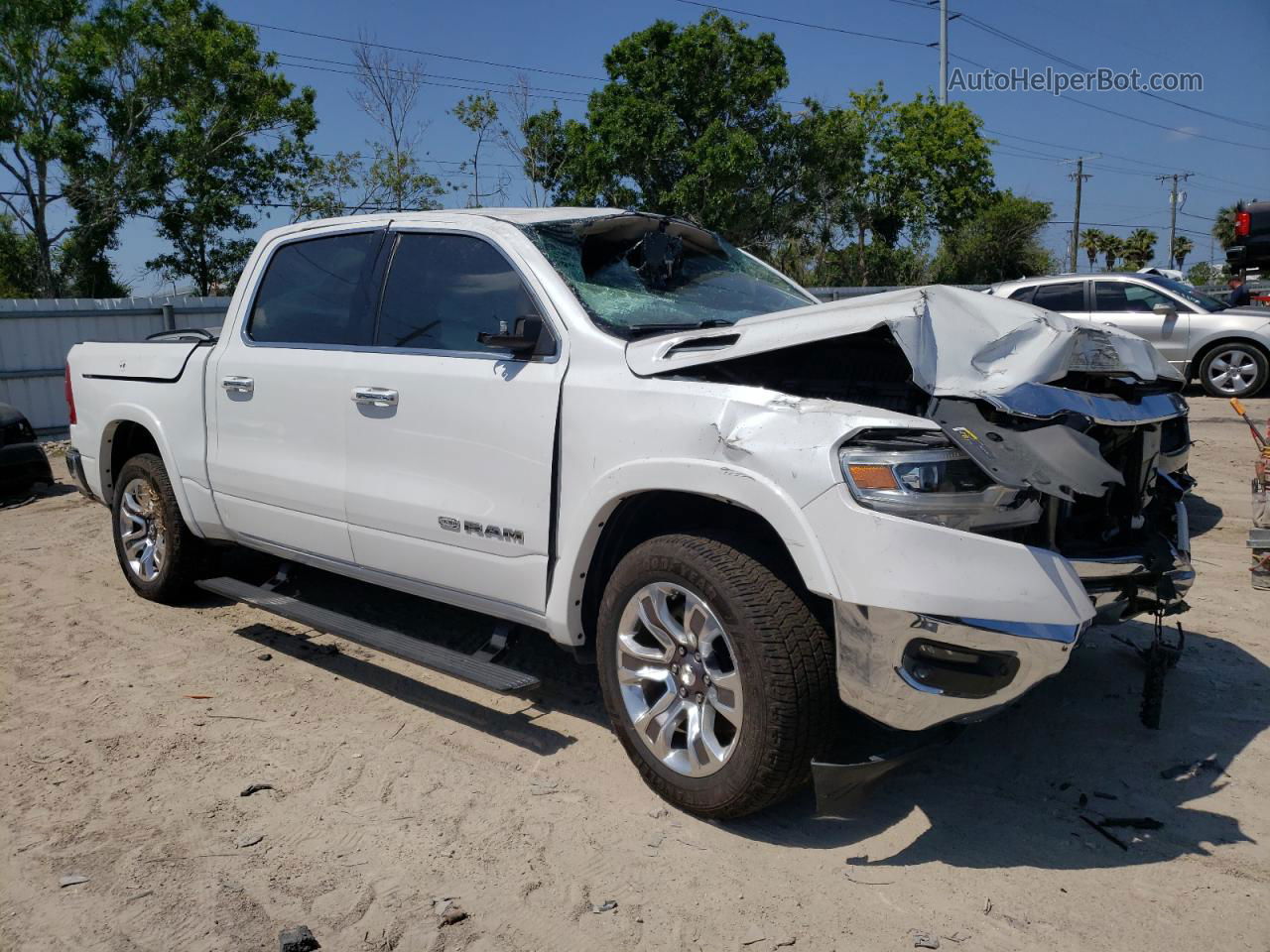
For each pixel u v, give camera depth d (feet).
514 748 12.44
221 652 15.92
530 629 16.57
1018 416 9.43
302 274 15.08
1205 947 8.47
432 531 12.76
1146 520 11.42
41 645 16.39
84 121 81.87
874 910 9.10
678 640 10.54
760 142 94.99
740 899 9.30
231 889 9.63
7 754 12.55
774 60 95.40
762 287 14.60
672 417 10.49
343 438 13.76
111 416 17.97
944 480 9.24
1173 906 9.02
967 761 11.84
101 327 42.09
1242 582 17.74
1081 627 9.39
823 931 8.83
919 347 9.78
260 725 13.23
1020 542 9.94
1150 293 42.42
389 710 13.61
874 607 9.07
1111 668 14.30
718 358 10.41
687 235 14.53
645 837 10.37
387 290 13.79
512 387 11.89
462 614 16.96
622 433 10.84
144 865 10.06
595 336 11.51
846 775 9.49
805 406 9.91
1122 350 11.57
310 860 10.10
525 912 9.20
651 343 11.18
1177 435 12.73
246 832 10.62
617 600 11.01
